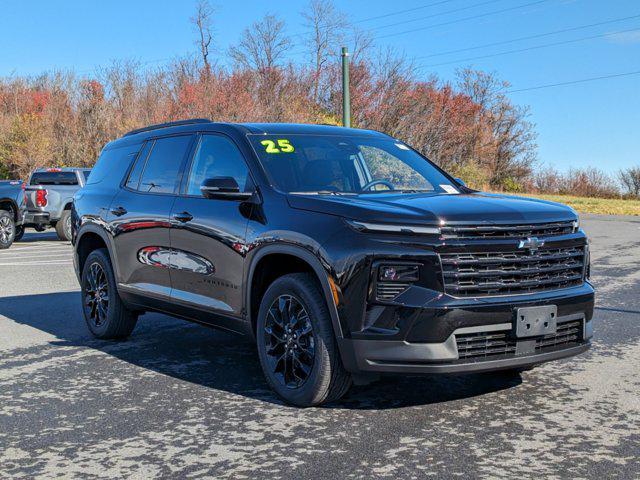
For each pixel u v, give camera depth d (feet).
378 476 11.24
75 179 63.00
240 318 16.40
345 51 81.51
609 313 25.59
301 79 120.88
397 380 16.96
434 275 13.34
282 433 13.34
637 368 17.97
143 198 19.99
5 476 11.48
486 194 17.30
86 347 20.93
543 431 13.32
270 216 15.56
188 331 23.17
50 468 11.80
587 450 12.34
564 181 188.44
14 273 38.40
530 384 16.52
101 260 21.52
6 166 120.78
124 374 17.84
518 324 13.76
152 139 20.95
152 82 123.95
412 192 16.66
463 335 13.52
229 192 15.94
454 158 142.61
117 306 21.18
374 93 119.24
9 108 134.51
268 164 16.76
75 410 14.93
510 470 11.44
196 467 11.75
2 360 19.38
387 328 13.44
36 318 25.59
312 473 11.40
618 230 69.51
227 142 17.93
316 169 17.03
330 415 14.39
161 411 14.82
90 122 120.78
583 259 15.30
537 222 14.33
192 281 17.79
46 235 71.05
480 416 14.21
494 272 13.73
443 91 135.64
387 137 20.12
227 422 14.05
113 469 11.71
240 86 116.78
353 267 13.62
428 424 13.76
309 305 14.46
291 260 15.69
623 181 182.09
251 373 17.88
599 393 15.79
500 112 184.55
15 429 13.76
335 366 14.29
